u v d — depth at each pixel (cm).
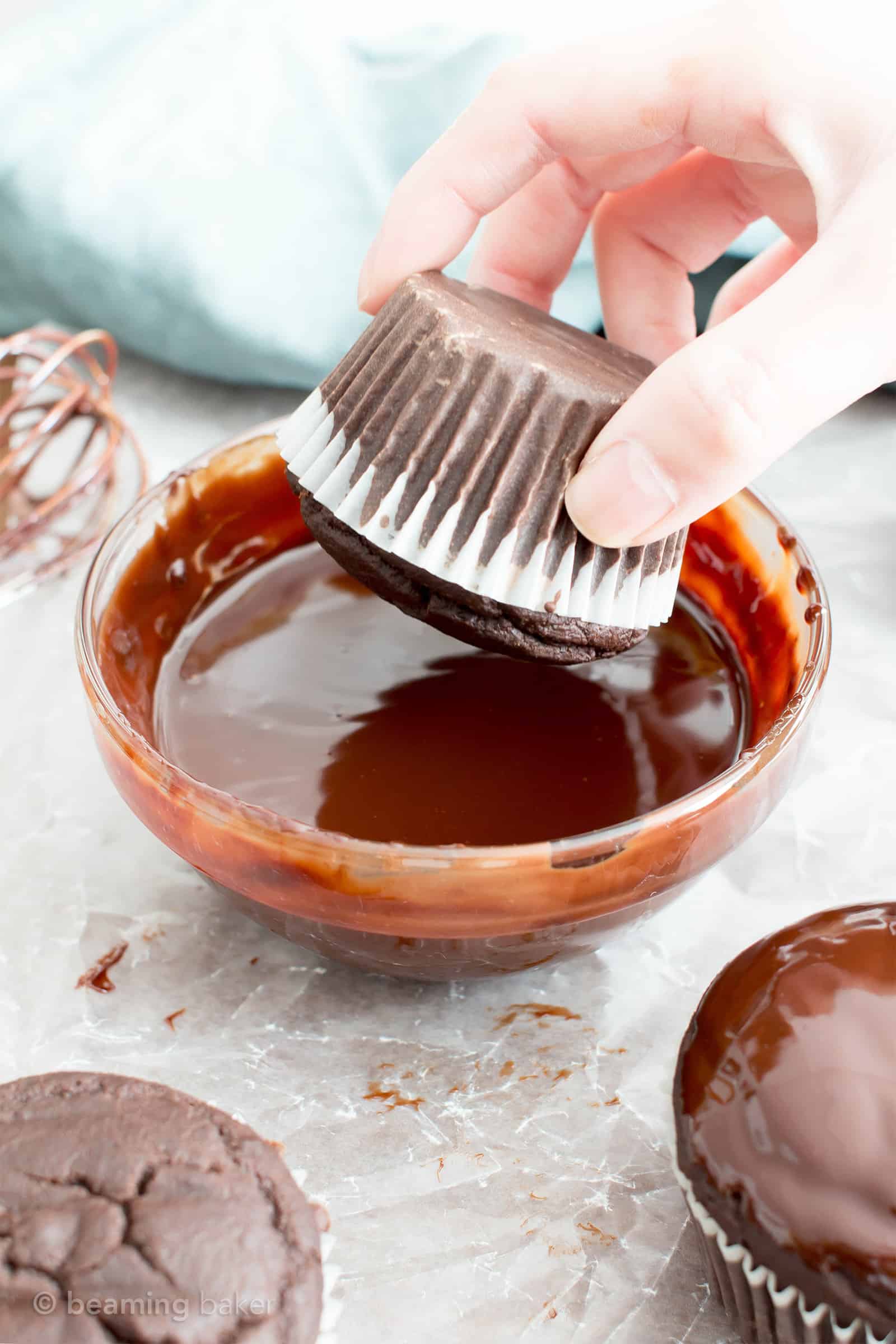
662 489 30
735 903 35
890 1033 28
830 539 44
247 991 33
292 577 38
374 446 31
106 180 47
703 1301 29
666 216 40
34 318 52
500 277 41
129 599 35
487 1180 31
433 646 36
